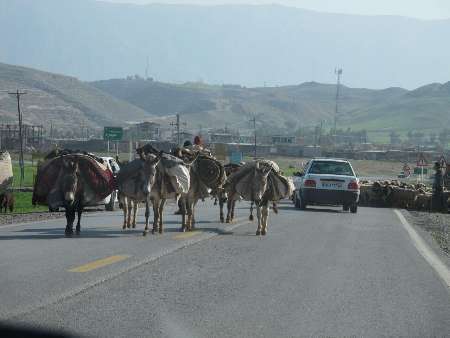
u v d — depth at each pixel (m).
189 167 20.11
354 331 9.12
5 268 12.66
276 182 20.20
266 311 10.02
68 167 18.27
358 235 21.27
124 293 10.78
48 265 13.07
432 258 16.69
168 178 19.06
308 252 16.56
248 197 20.08
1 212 28.44
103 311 9.52
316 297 11.20
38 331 8.15
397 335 9.02
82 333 8.30
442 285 12.90
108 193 19.00
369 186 40.97
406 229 24.55
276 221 25.27
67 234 18.27
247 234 20.11
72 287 10.99
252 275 12.94
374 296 11.52
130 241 17.30
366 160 192.50
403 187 42.91
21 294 10.36
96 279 11.73
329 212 31.83
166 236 18.72
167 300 10.44
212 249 16.36
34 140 152.00
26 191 45.50
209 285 11.77
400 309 10.61
